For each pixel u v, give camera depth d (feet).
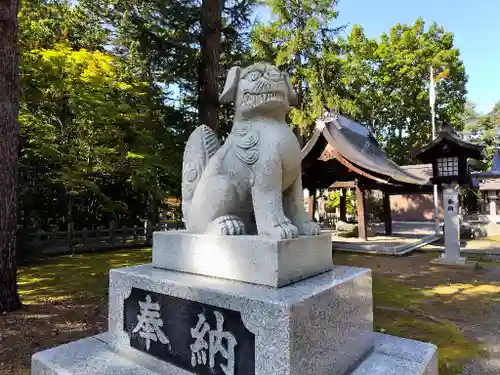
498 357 9.80
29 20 31.35
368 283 6.59
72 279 19.95
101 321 12.75
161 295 6.13
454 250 23.32
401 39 63.41
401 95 64.95
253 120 6.70
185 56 25.70
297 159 6.63
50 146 26.89
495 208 61.98
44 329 11.93
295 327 4.61
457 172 22.44
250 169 6.43
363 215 33.27
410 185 34.24
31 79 26.43
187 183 7.52
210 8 25.36
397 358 6.27
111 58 31.86
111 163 30.68
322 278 5.93
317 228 6.61
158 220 40.19
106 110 27.73
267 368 4.68
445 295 16.25
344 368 5.62
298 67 48.44
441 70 61.05
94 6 41.01
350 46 54.80
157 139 30.37
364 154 33.45
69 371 6.05
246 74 6.70
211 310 5.36
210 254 6.16
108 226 38.63
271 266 5.36
